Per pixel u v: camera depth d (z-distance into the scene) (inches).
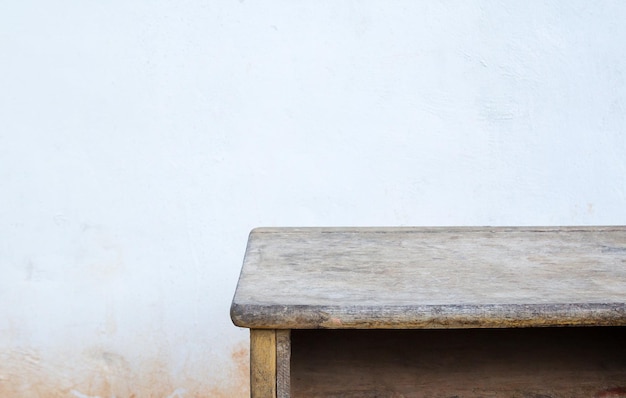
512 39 119.3
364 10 118.0
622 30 119.8
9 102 116.5
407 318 61.5
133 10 116.1
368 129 119.8
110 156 118.0
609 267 75.5
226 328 121.3
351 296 64.7
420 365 77.5
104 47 116.4
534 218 122.4
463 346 81.5
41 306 119.9
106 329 120.8
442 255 80.4
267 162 119.5
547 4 119.0
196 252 120.2
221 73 117.7
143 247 119.7
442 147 120.6
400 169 120.6
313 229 93.2
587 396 73.0
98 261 119.6
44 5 115.5
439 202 121.5
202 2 116.6
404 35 118.7
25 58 116.0
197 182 119.2
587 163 121.8
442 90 119.7
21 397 121.3
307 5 117.4
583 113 121.0
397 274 72.6
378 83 119.2
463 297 64.5
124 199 118.7
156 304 120.7
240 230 120.3
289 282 69.2
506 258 79.1
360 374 75.3
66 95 116.7
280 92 118.5
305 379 74.0
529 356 79.8
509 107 120.5
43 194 118.0
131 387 122.0
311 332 84.2
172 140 118.3
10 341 120.3
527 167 121.6
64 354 121.0
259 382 62.8
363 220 121.2
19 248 118.7
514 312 62.0
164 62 117.0
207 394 122.3
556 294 65.6
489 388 73.9
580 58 120.0
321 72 118.6
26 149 117.2
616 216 122.9
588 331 85.5
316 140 119.6
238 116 118.5
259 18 117.3
